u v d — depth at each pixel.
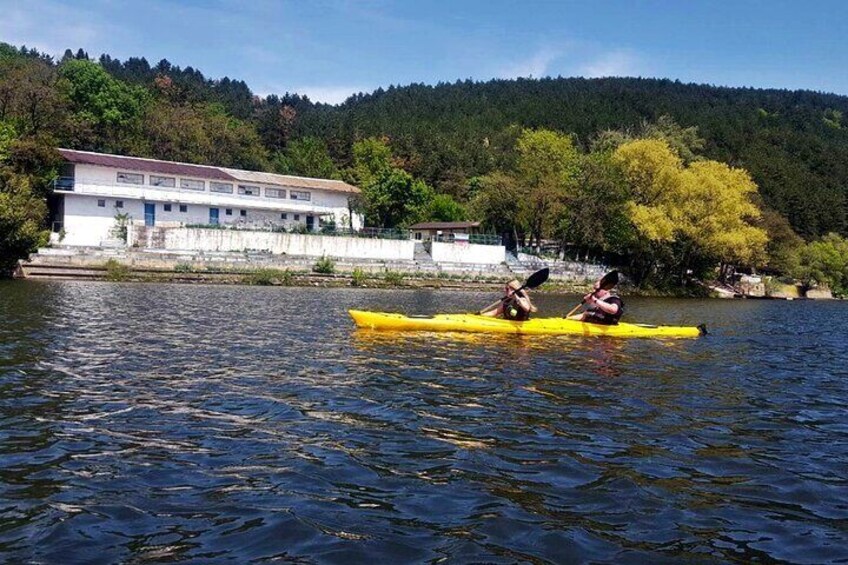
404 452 7.04
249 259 46.66
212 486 5.93
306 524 5.17
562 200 63.66
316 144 91.00
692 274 72.69
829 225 102.50
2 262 39.34
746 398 10.73
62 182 48.59
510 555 4.76
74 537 4.86
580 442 7.62
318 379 10.90
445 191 92.56
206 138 79.31
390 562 4.61
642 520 5.46
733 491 6.22
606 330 18.47
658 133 80.94
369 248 53.78
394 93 188.50
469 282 54.03
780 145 135.75
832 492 6.30
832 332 24.84
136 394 9.41
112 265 40.78
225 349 13.88
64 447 6.91
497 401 9.63
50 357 12.10
